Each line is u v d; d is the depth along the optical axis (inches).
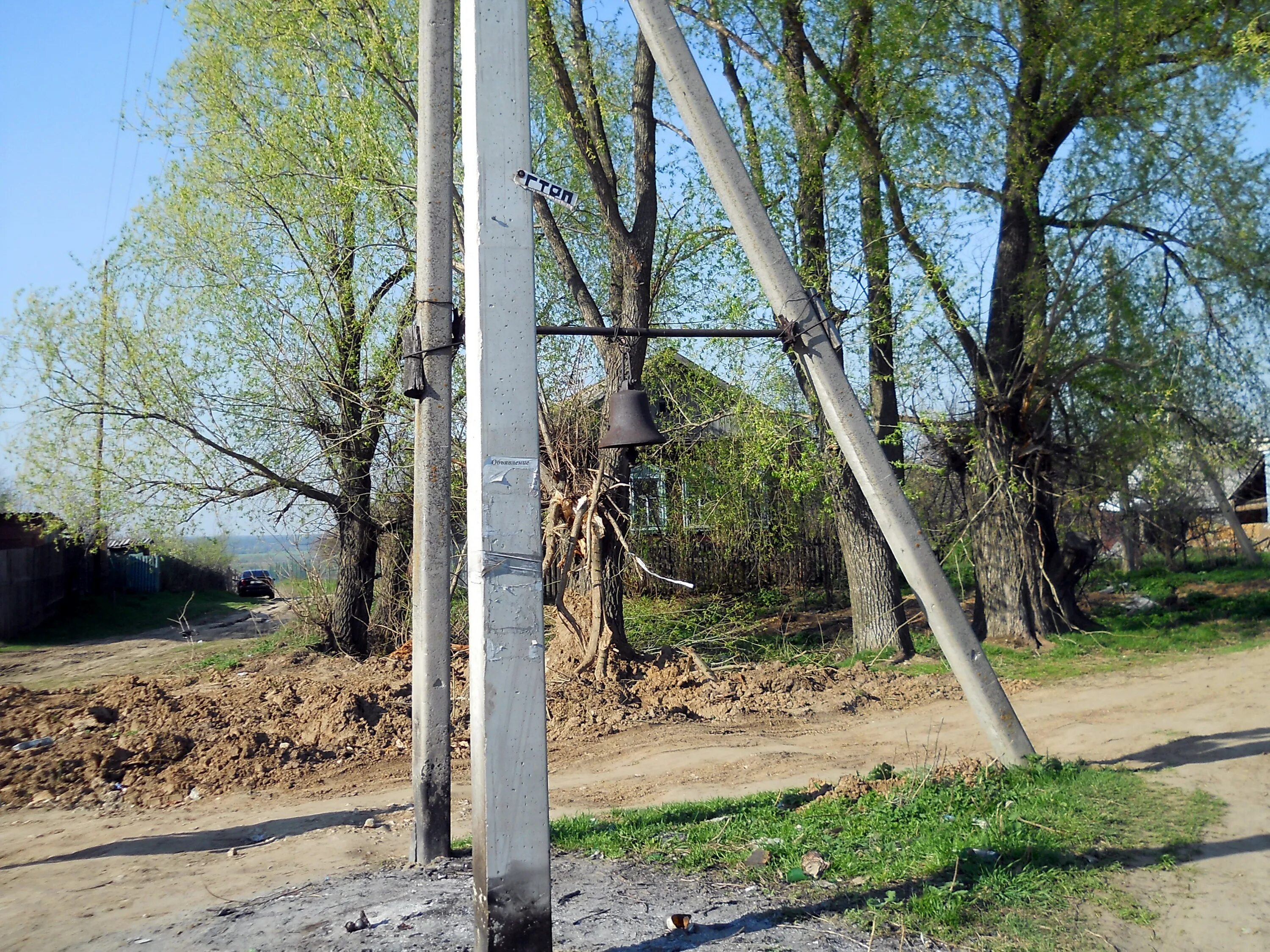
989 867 213.9
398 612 696.4
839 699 479.5
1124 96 557.6
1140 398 601.0
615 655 525.0
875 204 582.9
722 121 261.0
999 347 636.7
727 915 190.9
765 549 792.3
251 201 643.5
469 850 245.4
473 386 162.6
